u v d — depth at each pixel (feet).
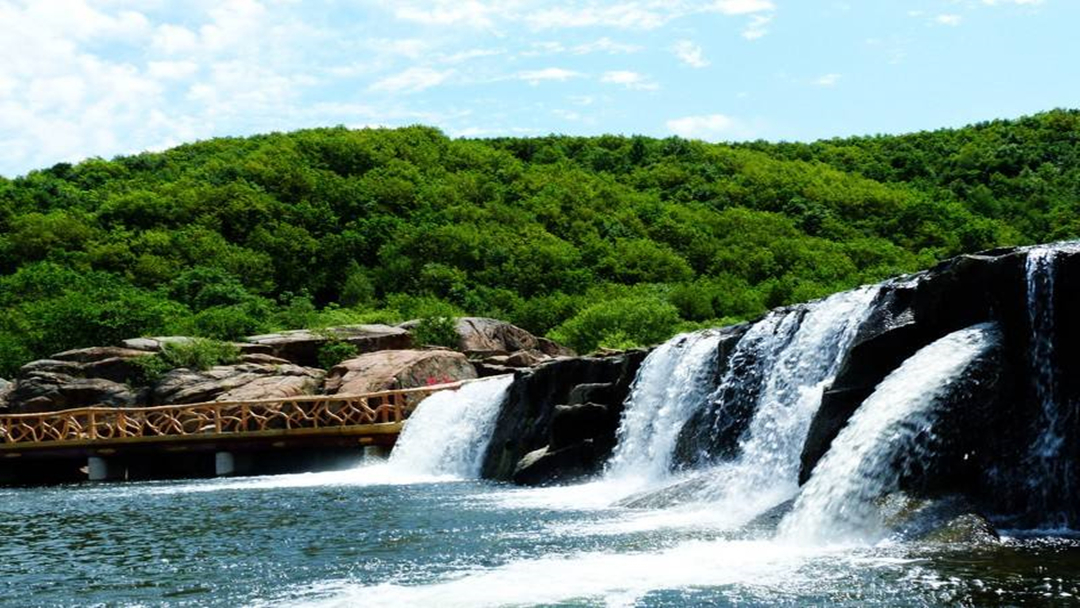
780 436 66.74
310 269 265.95
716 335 82.48
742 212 310.86
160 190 306.76
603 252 269.23
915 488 51.19
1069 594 37.29
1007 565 42.09
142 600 44.73
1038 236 275.39
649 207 315.58
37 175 342.64
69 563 55.16
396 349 172.55
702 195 341.41
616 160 395.34
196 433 129.08
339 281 261.44
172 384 147.54
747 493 65.72
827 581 41.04
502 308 233.76
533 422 98.78
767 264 263.49
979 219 288.71
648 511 65.87
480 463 105.70
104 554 57.77
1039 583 38.96
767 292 233.96
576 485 86.69
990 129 398.83
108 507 85.05
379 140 374.02
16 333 189.26
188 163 363.97
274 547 57.36
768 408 70.49
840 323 67.77
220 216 284.00
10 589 48.26
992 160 347.77
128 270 241.76
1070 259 50.88
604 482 86.22
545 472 88.84
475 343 178.91
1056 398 51.44
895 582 40.14
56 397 147.23
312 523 67.41
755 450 69.51
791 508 55.77
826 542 50.34
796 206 319.88
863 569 42.86
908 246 286.25
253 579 48.06
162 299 209.87
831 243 281.74
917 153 386.11
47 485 126.93
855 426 54.13
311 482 104.58
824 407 59.16
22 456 131.85
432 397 116.88
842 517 50.98
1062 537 47.98
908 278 61.31
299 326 203.31
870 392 57.72
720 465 75.97
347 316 209.97
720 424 77.25
